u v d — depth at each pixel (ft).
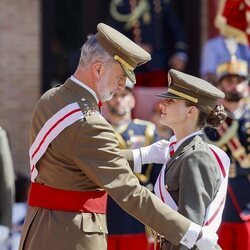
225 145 75.92
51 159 51.98
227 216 75.00
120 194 50.88
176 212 50.96
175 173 52.75
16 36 108.17
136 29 107.34
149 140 76.79
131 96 77.15
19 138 107.76
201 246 50.65
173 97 53.62
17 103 108.17
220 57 93.40
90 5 109.19
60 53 109.40
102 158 50.98
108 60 51.60
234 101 76.43
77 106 51.62
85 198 52.03
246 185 75.82
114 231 75.82
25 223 53.67
